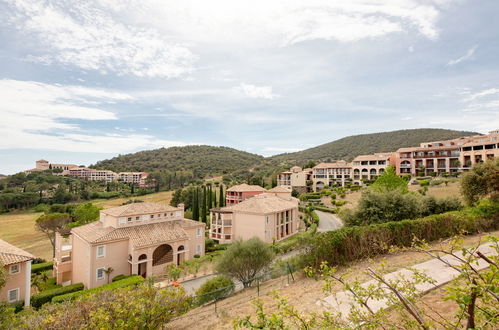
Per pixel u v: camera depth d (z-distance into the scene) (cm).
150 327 1088
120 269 3294
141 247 3266
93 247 3106
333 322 542
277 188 6906
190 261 3469
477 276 399
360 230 1819
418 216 2577
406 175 7094
